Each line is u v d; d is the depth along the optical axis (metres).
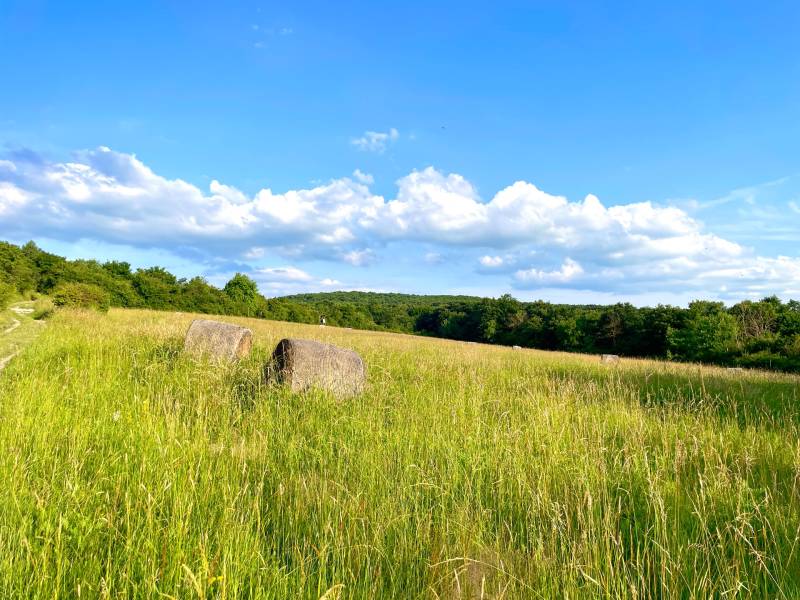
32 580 2.74
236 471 4.53
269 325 36.84
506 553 3.55
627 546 3.76
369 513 3.88
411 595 3.04
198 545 3.00
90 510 3.59
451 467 4.95
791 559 3.57
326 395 8.04
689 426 7.11
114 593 2.74
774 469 5.52
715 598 3.13
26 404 6.50
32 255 68.88
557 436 5.96
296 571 3.10
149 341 12.80
